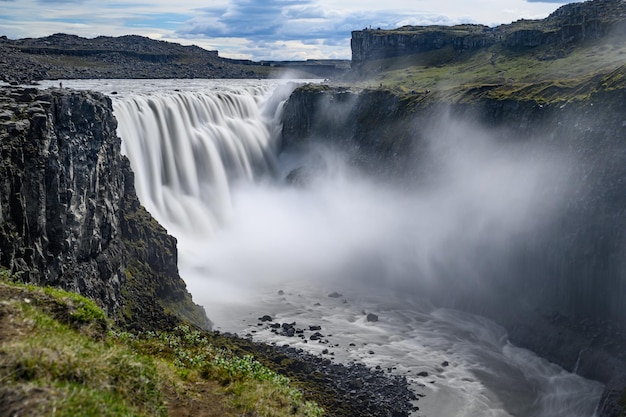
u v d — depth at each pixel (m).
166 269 68.19
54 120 49.66
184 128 103.19
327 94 125.06
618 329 67.38
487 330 76.06
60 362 18.02
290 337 66.81
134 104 92.50
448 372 62.44
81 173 51.59
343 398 51.47
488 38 186.88
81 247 51.31
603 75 85.06
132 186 71.69
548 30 169.38
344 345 66.50
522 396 59.50
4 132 41.69
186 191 98.50
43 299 22.95
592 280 71.25
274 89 150.62
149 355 25.25
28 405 15.48
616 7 179.00
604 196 70.94
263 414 23.50
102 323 24.34
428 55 198.75
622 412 54.94
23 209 41.69
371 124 117.94
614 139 72.69
